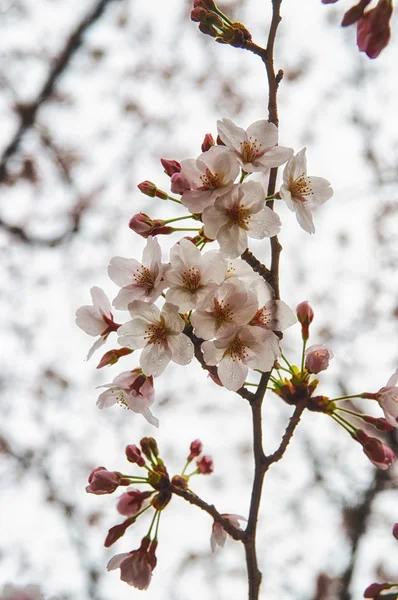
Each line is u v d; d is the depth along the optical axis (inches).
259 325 34.6
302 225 35.2
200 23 35.2
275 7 34.8
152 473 36.0
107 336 36.3
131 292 34.9
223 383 34.6
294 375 35.4
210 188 34.2
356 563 81.8
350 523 84.0
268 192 34.9
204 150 35.1
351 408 82.1
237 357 34.6
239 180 34.9
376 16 33.3
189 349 34.4
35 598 40.9
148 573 35.7
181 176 34.2
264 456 35.1
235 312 34.2
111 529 35.9
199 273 34.3
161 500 35.9
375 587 35.7
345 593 80.7
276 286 34.8
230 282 34.2
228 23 35.2
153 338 34.5
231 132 34.6
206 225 34.0
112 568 35.8
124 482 35.9
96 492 35.8
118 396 35.9
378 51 33.5
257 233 34.3
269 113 34.8
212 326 34.2
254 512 35.2
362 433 35.6
